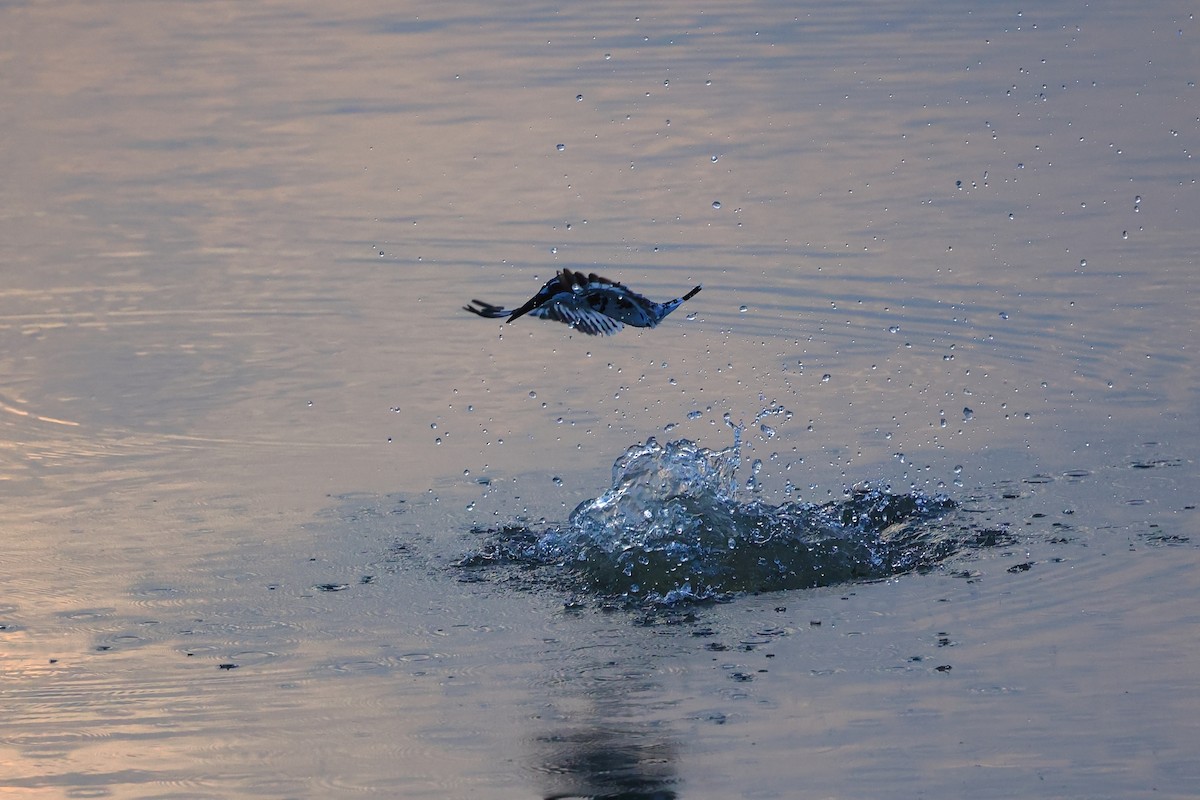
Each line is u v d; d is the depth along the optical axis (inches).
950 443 1924.2
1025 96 3607.3
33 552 1690.5
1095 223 2738.7
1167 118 3358.8
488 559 1663.4
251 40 4635.8
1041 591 1528.1
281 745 1286.9
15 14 5137.8
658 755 1246.9
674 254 2694.4
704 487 1733.5
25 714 1344.7
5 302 2576.3
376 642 1477.6
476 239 2834.6
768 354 2252.7
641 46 4315.9
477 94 3882.9
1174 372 2107.5
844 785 1189.1
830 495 1787.6
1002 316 2345.0
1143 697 1305.4
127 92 4069.9
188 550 1692.9
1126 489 1768.0
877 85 3779.5
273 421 2065.7
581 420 2048.5
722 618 1512.1
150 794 1216.2
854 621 1489.9
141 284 2659.9
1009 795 1165.7
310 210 3063.5
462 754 1262.3
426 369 2247.8
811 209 2908.5
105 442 2000.5
